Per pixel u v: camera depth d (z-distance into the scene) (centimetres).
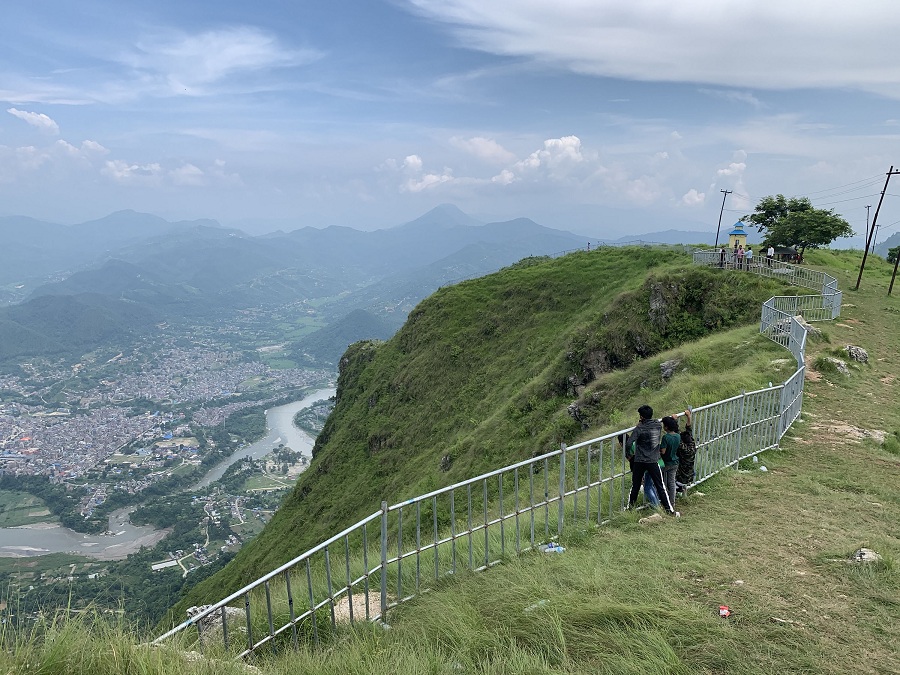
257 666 476
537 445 2444
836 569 576
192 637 570
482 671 445
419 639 507
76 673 391
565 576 589
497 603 552
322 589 710
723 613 493
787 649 436
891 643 445
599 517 774
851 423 1263
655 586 545
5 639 399
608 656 441
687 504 825
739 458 996
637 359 3083
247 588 507
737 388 1461
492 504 1459
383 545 596
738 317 2920
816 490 863
